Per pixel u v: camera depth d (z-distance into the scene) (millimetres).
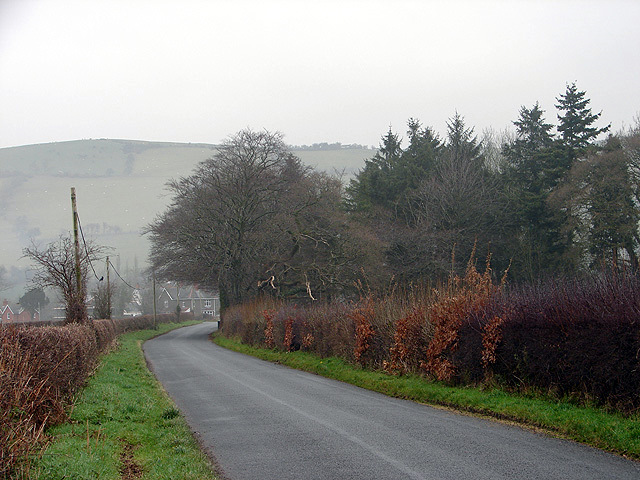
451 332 13672
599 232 34031
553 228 41594
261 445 8555
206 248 45125
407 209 47812
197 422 10617
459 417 10484
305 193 44312
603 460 7215
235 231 45094
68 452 7309
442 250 41219
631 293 9539
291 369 21016
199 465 7297
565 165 43062
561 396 10570
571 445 8062
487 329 12430
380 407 11828
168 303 126312
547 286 12469
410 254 41562
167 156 193000
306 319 24406
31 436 6469
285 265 43906
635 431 7879
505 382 12195
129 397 12820
